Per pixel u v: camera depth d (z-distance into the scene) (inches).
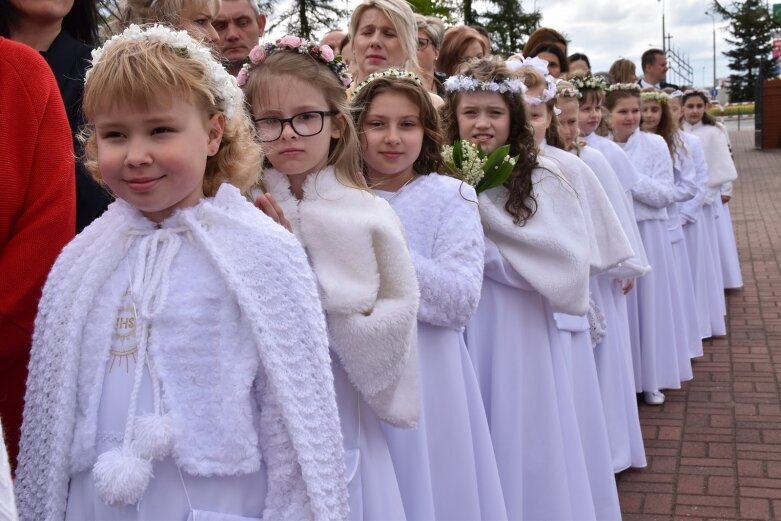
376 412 100.0
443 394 115.6
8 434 84.8
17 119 84.3
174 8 122.1
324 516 70.4
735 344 290.4
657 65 368.2
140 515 68.3
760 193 716.0
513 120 145.2
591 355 163.8
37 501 71.3
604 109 241.4
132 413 68.4
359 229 97.7
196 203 74.9
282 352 70.8
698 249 293.6
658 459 193.5
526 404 140.0
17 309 81.2
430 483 112.4
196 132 72.6
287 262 72.8
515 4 951.0
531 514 138.7
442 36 201.2
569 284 138.9
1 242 83.3
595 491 159.0
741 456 191.9
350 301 96.0
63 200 85.5
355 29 167.6
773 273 403.5
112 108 70.0
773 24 1418.6
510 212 139.9
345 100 104.2
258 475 71.2
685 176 277.4
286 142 99.8
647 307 231.5
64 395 69.9
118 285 71.9
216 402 69.6
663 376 237.3
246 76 103.6
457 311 114.0
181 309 70.0
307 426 71.0
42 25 105.3
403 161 120.0
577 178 163.9
